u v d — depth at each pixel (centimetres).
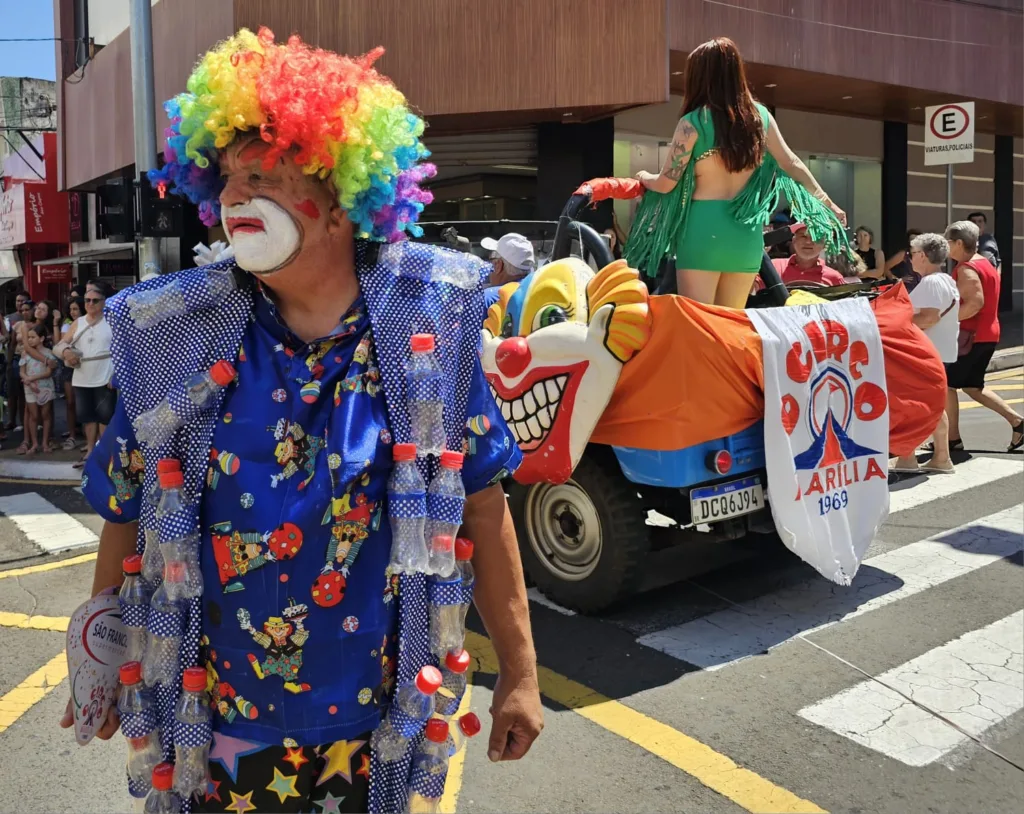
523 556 479
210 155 171
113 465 171
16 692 392
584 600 452
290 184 162
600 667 398
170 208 888
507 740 184
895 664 395
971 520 600
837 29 1280
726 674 388
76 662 173
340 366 165
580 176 1259
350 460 158
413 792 175
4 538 651
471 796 303
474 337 179
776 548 546
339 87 159
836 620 445
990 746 329
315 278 167
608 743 335
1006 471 727
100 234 2106
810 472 423
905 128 1711
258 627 161
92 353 858
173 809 169
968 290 749
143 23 918
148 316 164
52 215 2194
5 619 484
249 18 1178
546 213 1277
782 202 459
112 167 1608
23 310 1204
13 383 1159
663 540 452
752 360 398
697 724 347
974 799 297
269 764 167
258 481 160
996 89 1483
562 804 298
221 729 168
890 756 323
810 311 431
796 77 1294
